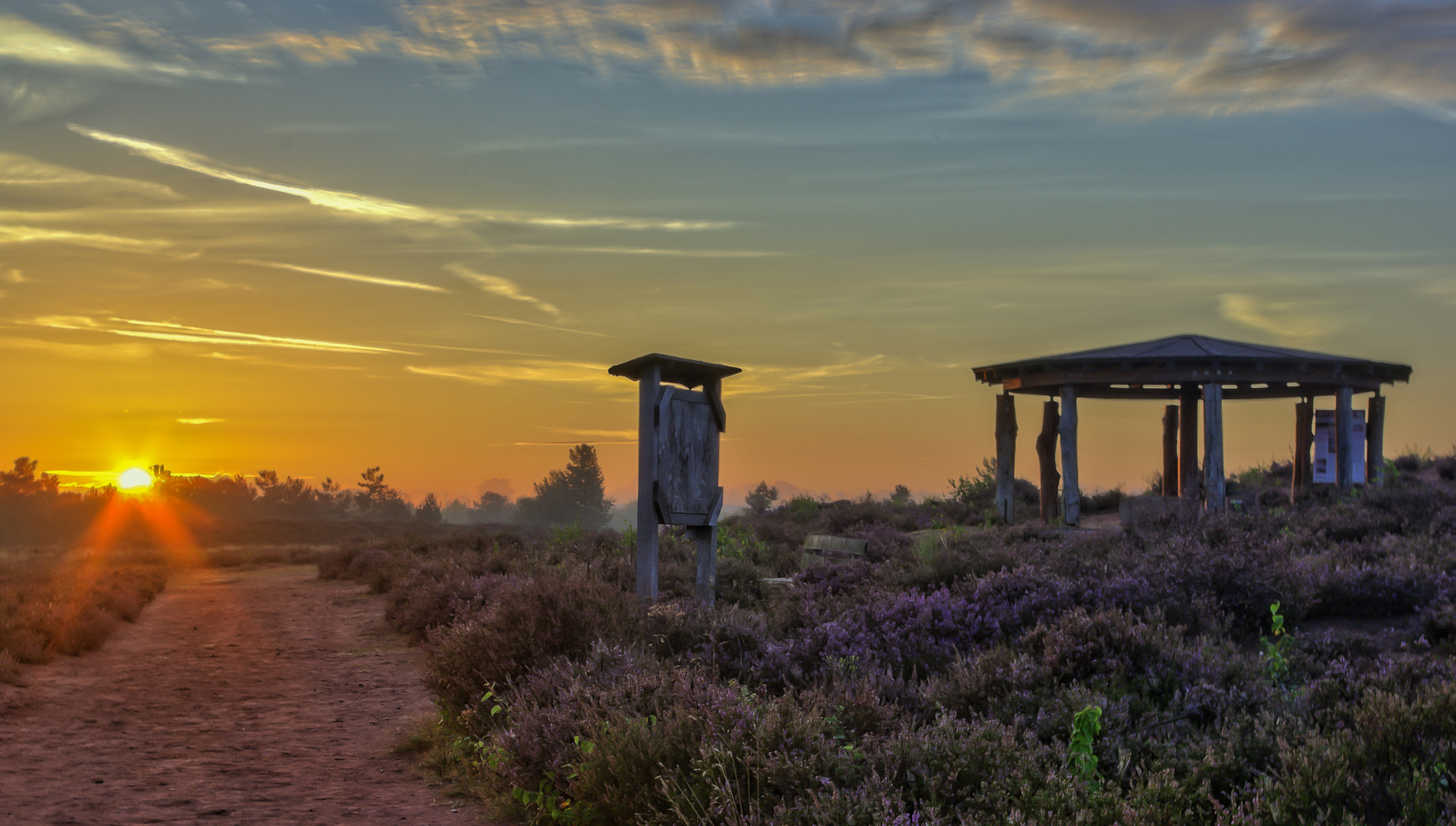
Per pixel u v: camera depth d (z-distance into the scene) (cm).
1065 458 2280
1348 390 2397
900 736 480
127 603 1717
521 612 800
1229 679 616
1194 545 1058
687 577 1319
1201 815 414
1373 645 764
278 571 3475
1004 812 401
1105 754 485
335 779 652
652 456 1149
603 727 539
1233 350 2302
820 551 1897
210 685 1042
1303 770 412
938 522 2542
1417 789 396
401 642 1359
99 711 898
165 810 566
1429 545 1156
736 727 487
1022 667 621
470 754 679
